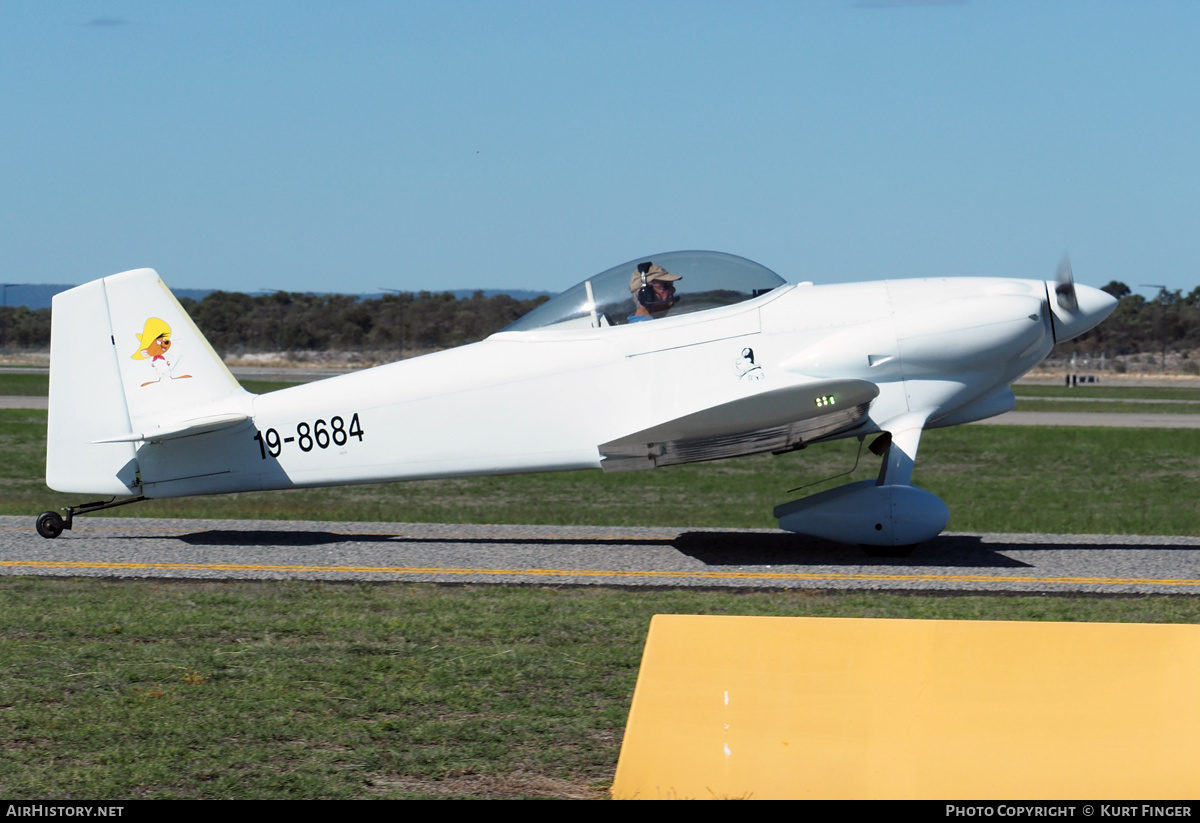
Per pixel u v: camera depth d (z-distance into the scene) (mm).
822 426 19484
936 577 17562
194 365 21203
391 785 8797
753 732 8750
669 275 20344
